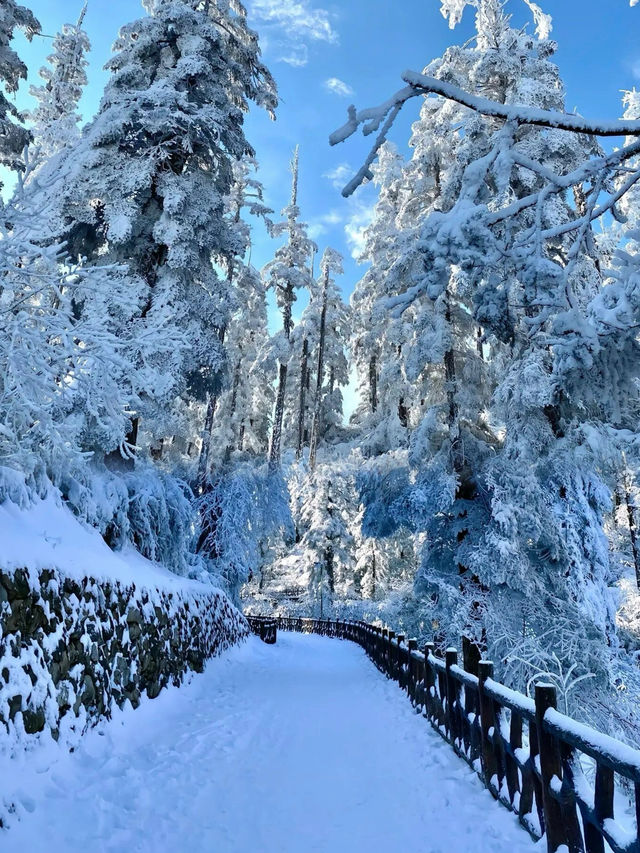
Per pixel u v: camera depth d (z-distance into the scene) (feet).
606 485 43.93
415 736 22.06
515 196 39.34
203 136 46.24
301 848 12.49
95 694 19.06
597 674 36.65
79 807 13.44
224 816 14.20
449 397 51.67
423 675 26.21
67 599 18.74
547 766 11.41
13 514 19.33
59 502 23.77
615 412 15.02
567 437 39.24
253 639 59.06
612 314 11.85
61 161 18.95
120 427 22.61
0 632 14.51
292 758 19.57
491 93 48.57
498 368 51.83
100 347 18.67
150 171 42.55
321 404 147.64
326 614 102.68
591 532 42.09
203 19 48.24
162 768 17.34
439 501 46.01
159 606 28.37
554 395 37.40
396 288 52.13
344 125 9.75
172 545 40.14
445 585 44.78
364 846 12.51
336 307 133.39
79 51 82.23
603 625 40.09
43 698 15.71
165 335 20.39
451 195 45.85
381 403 81.05
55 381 19.72
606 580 48.37
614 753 8.62
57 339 19.85
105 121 42.09
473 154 44.80
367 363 133.80
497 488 42.98
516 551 40.75
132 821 13.41
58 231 18.24
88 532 25.64
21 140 49.14
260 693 32.04
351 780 17.17
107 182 41.60
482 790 15.38
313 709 27.96
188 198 44.93
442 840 12.51
